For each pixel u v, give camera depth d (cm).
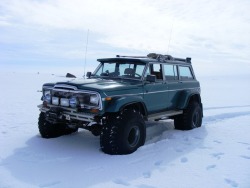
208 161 485
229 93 2125
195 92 746
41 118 605
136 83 574
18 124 755
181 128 734
